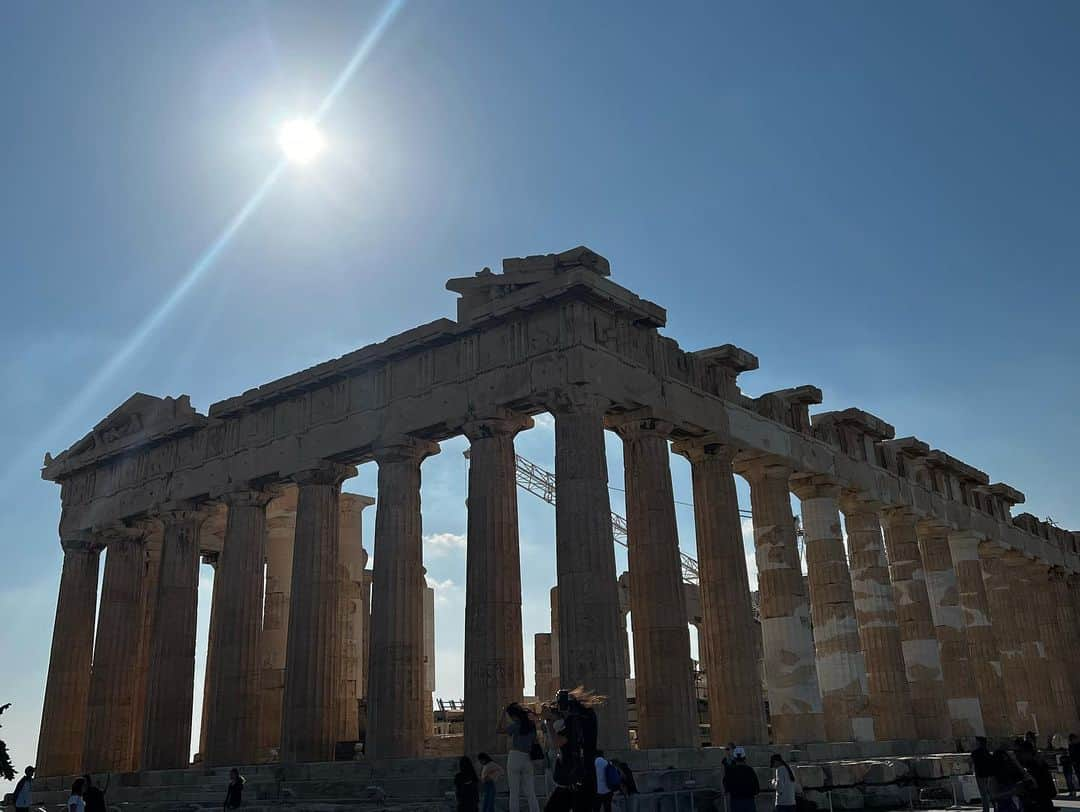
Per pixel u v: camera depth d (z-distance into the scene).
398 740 31.30
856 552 42.72
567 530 28.69
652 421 32.12
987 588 54.94
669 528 31.08
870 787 29.08
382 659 32.12
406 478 34.16
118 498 44.47
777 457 37.81
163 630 39.94
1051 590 58.69
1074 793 32.34
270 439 38.56
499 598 30.06
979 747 22.89
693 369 35.19
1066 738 50.09
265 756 44.91
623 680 27.73
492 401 31.62
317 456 36.41
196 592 41.22
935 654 43.47
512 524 31.19
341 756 39.47
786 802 21.17
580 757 11.98
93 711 41.94
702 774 26.00
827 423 41.75
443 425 33.00
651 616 30.20
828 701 38.16
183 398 43.75
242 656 37.31
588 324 30.81
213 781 34.66
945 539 48.25
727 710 32.44
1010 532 54.81
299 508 36.56
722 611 33.44
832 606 38.88
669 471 32.06
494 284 32.41
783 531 37.31
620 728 27.12
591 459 29.27
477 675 29.44
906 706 40.25
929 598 46.56
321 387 37.44
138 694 46.72
